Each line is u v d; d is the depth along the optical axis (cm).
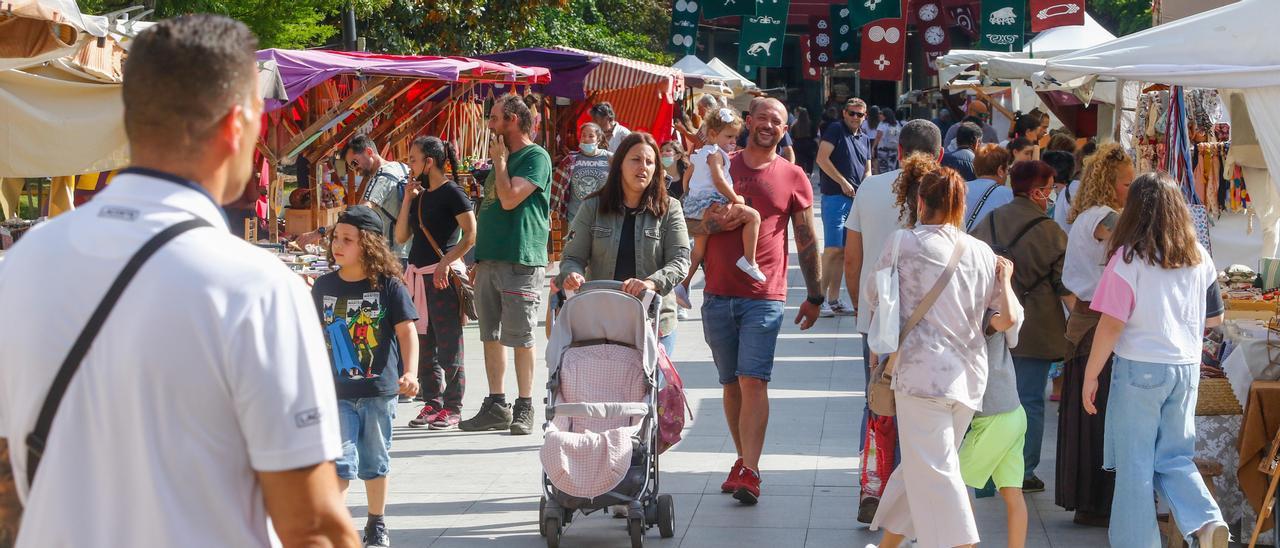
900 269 574
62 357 231
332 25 2730
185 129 237
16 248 242
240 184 252
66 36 759
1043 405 775
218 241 236
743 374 759
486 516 745
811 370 1198
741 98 3241
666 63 4653
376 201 1038
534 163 917
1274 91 772
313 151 1398
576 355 690
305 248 1165
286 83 1107
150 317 227
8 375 237
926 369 561
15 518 252
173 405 228
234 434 234
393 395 653
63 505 233
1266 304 807
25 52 763
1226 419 700
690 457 882
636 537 652
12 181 1177
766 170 770
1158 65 803
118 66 891
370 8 2452
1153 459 619
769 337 759
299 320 239
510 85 1706
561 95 1848
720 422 990
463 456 894
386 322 648
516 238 922
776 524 721
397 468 862
